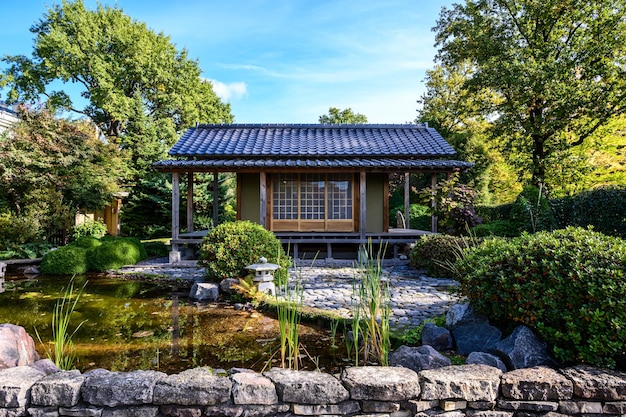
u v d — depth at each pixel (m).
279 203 10.78
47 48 18.66
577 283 2.50
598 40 12.65
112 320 4.73
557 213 10.32
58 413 2.01
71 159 12.38
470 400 2.07
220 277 6.10
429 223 15.33
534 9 12.98
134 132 18.72
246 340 3.95
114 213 17.73
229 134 12.25
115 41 19.91
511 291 2.87
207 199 17.08
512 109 13.82
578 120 13.65
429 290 6.17
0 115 16.33
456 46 14.70
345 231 10.77
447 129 19.39
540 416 2.07
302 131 12.70
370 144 11.45
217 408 2.02
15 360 2.67
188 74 21.88
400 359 2.85
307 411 2.02
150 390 2.03
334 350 3.61
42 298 6.00
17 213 11.40
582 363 2.42
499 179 20.33
